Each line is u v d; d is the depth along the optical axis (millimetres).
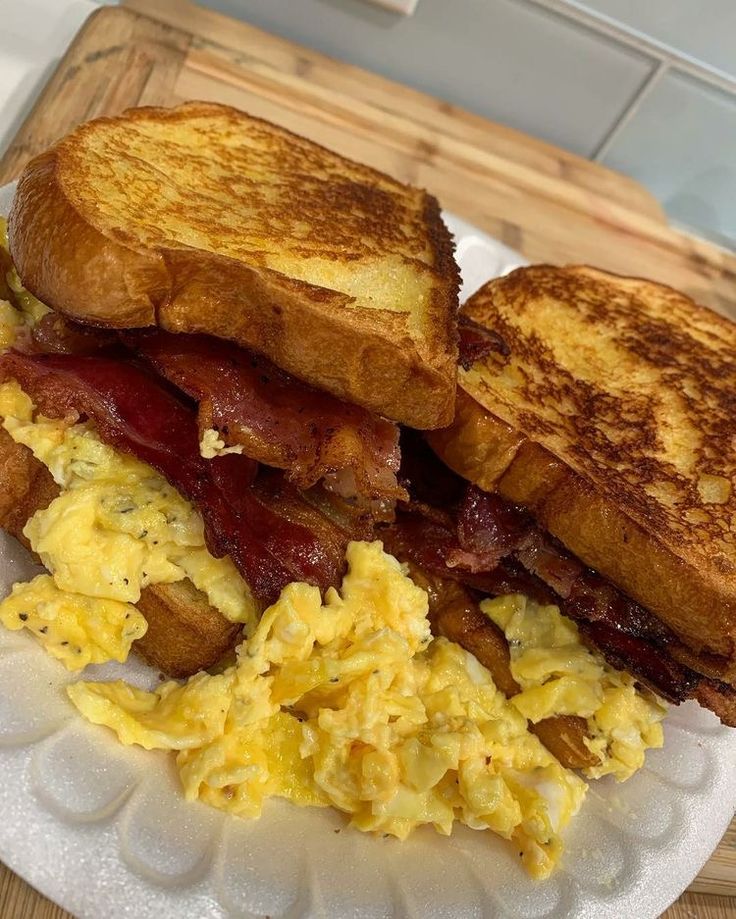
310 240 223
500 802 201
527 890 198
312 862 184
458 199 375
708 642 199
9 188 245
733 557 217
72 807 165
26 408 199
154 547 197
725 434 250
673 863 214
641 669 214
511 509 224
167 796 181
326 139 359
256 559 194
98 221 178
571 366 264
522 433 213
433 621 231
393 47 425
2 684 177
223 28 369
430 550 225
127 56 329
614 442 238
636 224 415
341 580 210
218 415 188
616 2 405
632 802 224
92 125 218
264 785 192
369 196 267
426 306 222
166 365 190
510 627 227
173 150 236
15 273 220
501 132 425
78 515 192
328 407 200
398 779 198
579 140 475
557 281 295
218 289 183
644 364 267
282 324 184
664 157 483
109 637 194
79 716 181
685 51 423
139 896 160
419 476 236
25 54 328
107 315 180
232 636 204
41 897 172
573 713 219
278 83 363
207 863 171
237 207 225
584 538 207
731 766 238
